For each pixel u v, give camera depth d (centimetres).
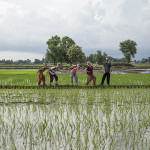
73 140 453
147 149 406
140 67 7456
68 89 1295
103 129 520
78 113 672
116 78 2202
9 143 438
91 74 1398
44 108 745
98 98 958
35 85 1410
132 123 564
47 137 470
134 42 10444
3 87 1359
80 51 9025
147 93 1121
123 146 422
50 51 9506
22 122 577
